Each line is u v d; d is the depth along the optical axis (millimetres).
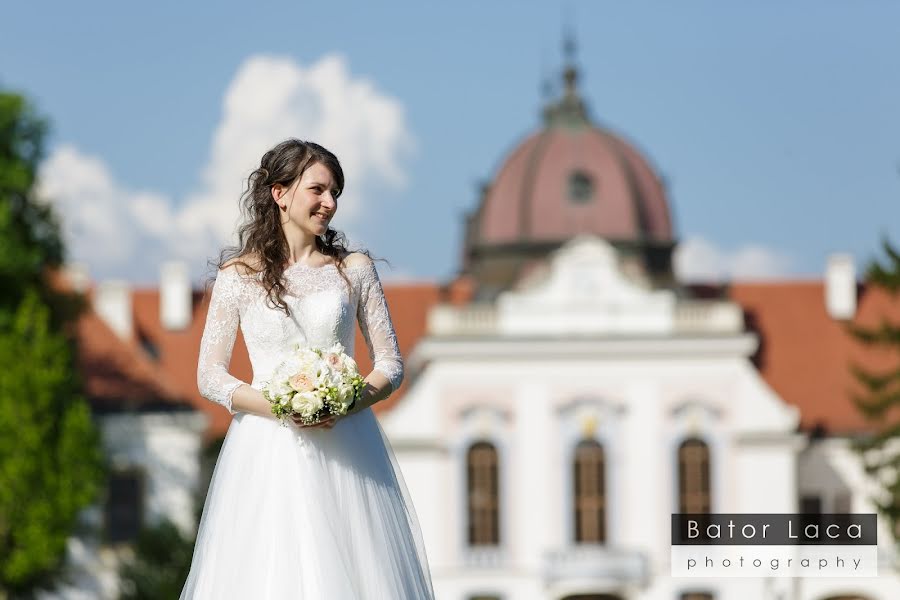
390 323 18266
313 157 17750
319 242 18234
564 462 105562
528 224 114312
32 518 82000
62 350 84750
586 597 104688
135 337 116375
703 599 103625
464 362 105562
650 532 105312
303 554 17344
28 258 88188
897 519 102312
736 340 105438
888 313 117000
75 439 83438
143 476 105750
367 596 17500
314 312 17703
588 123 118812
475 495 105375
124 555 104500
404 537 18156
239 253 17984
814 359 114188
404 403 105688
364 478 17875
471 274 120125
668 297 106438
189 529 95875
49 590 90188
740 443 105625
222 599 17344
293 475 17547
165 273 118062
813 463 108938
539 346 105062
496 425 105500
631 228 114125
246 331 17875
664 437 105688
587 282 106500
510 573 104625
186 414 106250
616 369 105938
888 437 105938
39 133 90438
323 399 17219
